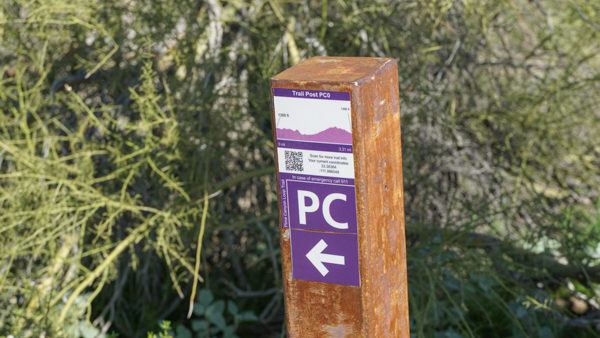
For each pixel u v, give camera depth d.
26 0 4.00
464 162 4.33
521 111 4.25
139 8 4.02
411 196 4.29
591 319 4.05
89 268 4.23
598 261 4.18
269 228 4.45
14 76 4.18
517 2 4.32
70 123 4.26
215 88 4.13
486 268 3.77
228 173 4.34
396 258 2.20
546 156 4.29
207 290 3.96
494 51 4.44
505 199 4.42
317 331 2.13
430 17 4.11
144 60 3.98
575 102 4.44
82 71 4.17
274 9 4.01
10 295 3.89
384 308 2.15
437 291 4.02
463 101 4.30
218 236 4.51
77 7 3.78
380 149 2.03
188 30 4.02
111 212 3.87
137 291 4.31
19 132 3.90
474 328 4.06
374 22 4.11
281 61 4.20
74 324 3.84
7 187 4.07
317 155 1.98
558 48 4.30
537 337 3.90
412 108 4.16
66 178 3.86
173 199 4.08
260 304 4.54
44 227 3.67
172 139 3.85
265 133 4.34
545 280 4.14
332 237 2.04
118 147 3.88
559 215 4.10
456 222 4.16
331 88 1.91
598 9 4.13
